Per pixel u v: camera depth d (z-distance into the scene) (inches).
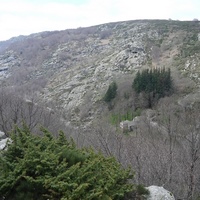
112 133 610.2
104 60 3299.7
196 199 411.5
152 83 2053.4
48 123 806.5
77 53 4303.6
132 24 4591.5
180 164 440.1
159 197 234.8
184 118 601.3
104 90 2573.8
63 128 935.7
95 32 5044.3
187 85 2148.1
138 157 434.3
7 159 234.2
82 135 821.2
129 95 2139.5
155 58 2952.8
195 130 461.1
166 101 1841.8
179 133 530.9
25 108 777.6
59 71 3772.1
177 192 401.1
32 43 4926.2
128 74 2765.7
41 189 208.7
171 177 414.3
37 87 3004.4
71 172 212.7
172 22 3941.9
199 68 2426.2
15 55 4569.4
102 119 1939.0
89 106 2294.5
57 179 206.1
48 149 241.4
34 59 4350.4
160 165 435.8
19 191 209.5
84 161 241.9
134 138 597.6
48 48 4672.7
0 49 5821.9
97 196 202.2
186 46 2977.4
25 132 272.1
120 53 3149.6
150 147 498.9
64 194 199.2
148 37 3528.5
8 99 786.2
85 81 2923.2
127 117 1833.2
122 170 249.0
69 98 2642.7
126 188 226.4
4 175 214.5
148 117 1259.8
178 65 2623.0
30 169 217.6
